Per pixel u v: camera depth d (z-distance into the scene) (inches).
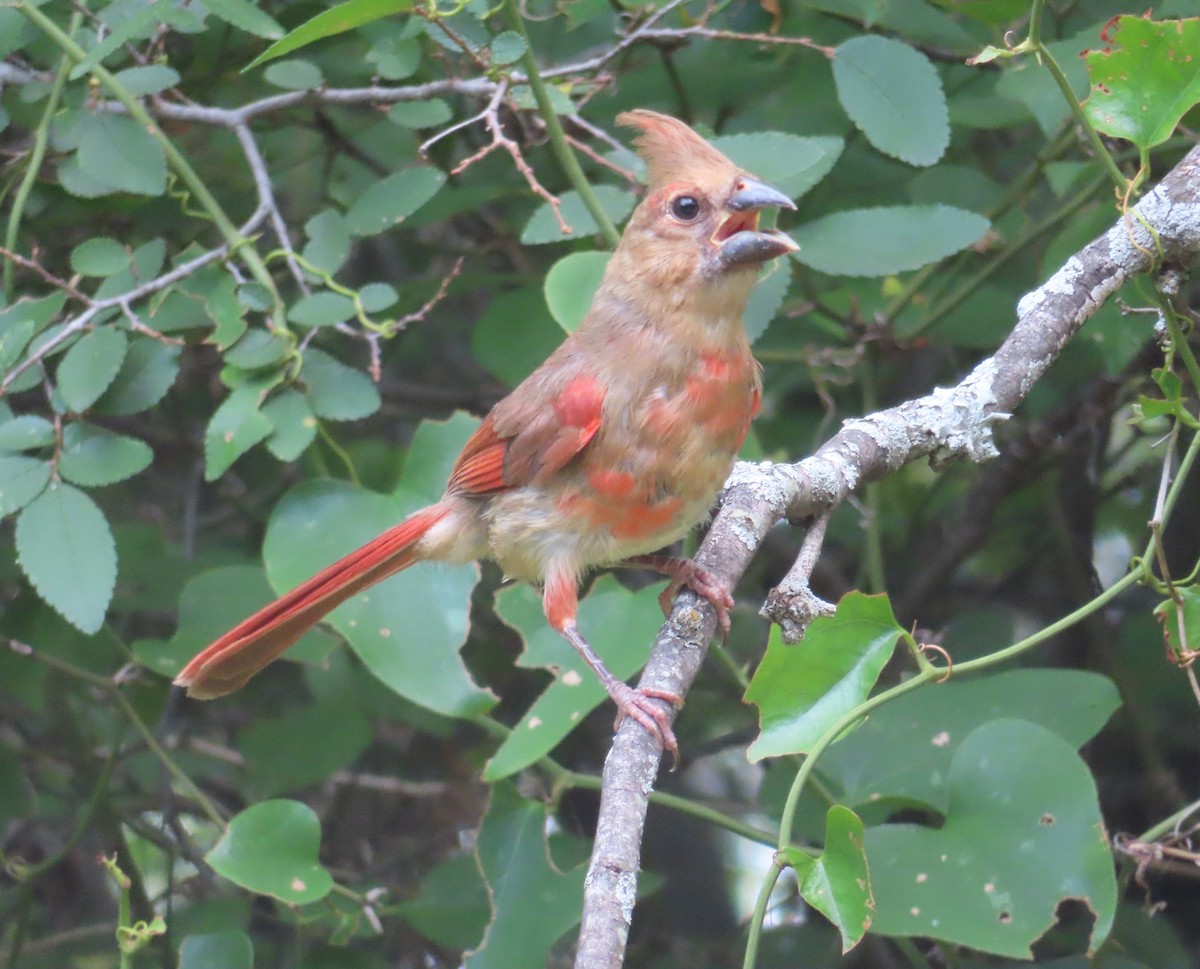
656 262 275.7
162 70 314.2
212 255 302.4
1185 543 422.6
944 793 302.8
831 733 221.1
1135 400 388.2
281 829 291.3
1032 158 392.8
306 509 314.8
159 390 300.7
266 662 305.3
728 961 402.9
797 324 411.5
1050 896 262.7
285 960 388.8
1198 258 270.1
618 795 223.3
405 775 448.8
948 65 373.7
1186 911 378.9
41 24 298.2
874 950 383.2
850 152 381.7
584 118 375.6
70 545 281.3
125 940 258.8
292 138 425.1
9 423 291.4
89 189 313.6
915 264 305.6
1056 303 284.7
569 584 284.4
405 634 302.7
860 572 441.4
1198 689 248.4
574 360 284.0
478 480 294.4
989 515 424.5
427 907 339.0
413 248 443.5
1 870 400.2
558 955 389.4
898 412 285.9
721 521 279.7
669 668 252.2
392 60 316.5
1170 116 249.4
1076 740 305.0
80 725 415.2
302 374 301.7
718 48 374.3
